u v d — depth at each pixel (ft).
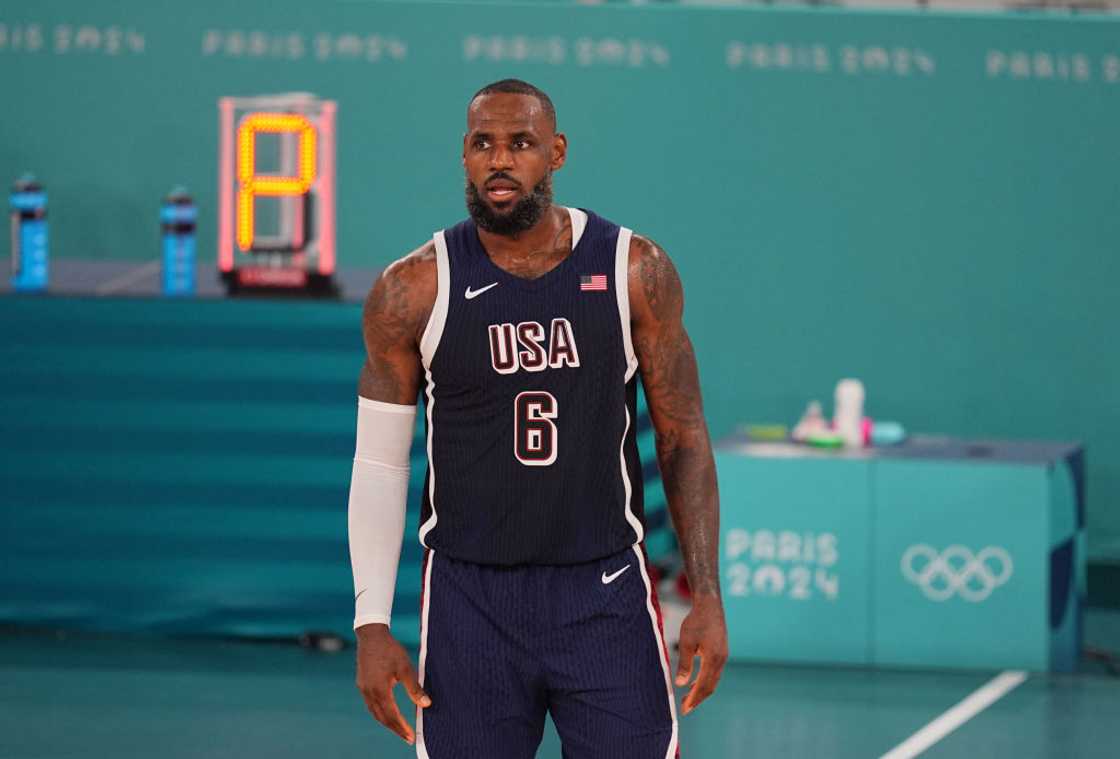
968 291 75.61
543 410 30.53
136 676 61.98
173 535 65.67
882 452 65.36
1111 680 63.41
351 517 31.94
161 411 65.00
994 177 75.20
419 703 31.19
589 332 30.42
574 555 30.99
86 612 66.28
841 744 54.44
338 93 75.36
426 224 75.82
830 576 64.34
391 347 31.01
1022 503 63.05
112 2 74.95
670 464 32.22
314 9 75.05
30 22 74.95
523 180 29.66
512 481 30.68
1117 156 74.79
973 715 58.03
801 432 67.56
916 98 75.10
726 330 76.28
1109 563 76.18
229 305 64.34
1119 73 74.49
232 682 61.46
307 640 65.98
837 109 75.20
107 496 65.57
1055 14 74.79
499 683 31.09
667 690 31.50
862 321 75.97
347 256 75.97
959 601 63.72
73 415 65.21
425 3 75.05
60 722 55.98
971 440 69.10
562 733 31.71
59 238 75.82
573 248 30.68
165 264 67.46
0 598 66.39
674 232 75.97
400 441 31.83
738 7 75.05
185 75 75.15
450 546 31.37
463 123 75.46
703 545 31.53
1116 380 75.46
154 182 75.56
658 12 75.20
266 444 64.90
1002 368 75.82
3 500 65.82
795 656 64.64
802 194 75.61
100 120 75.31
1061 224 75.15
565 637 30.89
